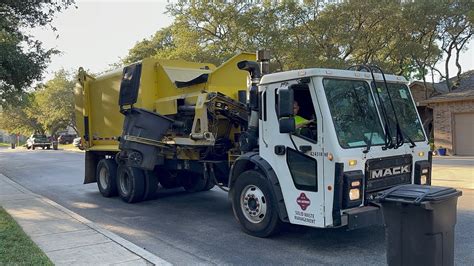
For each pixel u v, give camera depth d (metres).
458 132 23.12
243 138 7.51
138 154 9.64
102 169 11.84
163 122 9.50
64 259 5.68
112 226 8.16
